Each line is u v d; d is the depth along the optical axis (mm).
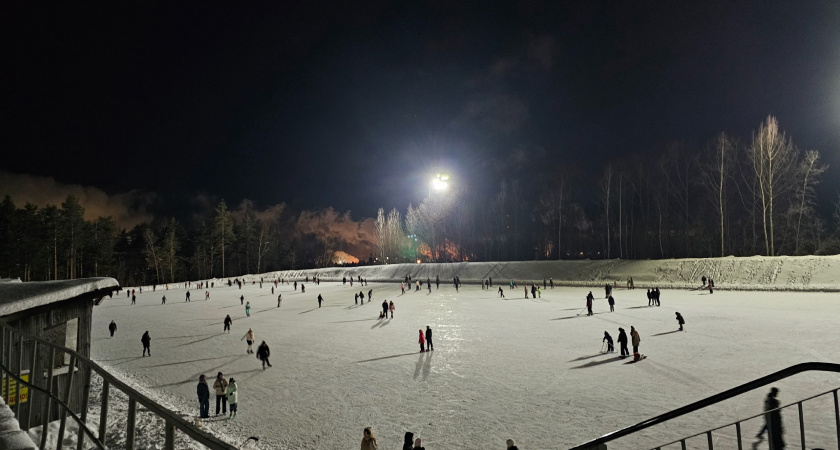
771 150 56469
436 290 63625
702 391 15727
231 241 126250
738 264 52906
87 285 13312
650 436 12352
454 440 12922
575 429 13180
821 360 18703
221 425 14875
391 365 21781
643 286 54688
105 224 109188
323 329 33656
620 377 17938
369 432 11383
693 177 75250
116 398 17516
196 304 57531
